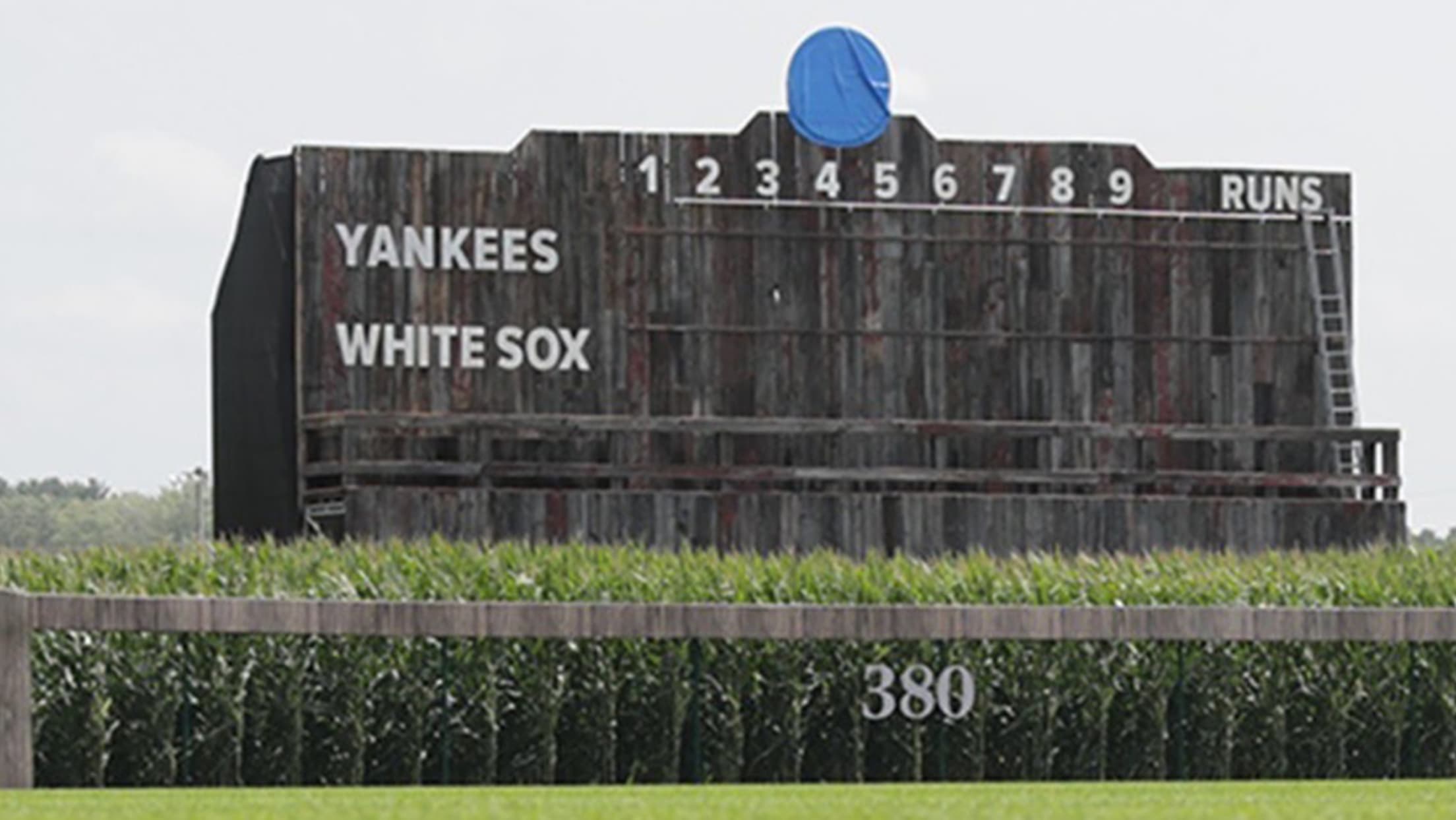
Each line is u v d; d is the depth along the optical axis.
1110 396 64.19
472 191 61.59
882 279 63.28
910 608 42.44
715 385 62.50
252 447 61.03
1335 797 30.09
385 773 43.66
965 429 62.38
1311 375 65.19
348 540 51.16
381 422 59.72
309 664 43.09
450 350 61.38
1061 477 63.00
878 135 62.94
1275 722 46.91
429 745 43.69
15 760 36.25
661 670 44.16
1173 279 64.62
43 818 26.03
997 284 63.81
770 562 48.97
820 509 61.03
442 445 60.94
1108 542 62.12
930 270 63.50
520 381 61.62
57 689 41.47
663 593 47.66
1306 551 61.78
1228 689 46.50
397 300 61.16
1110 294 64.31
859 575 48.72
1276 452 64.38
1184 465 64.19
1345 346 64.88
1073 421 64.00
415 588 46.78
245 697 42.69
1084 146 64.38
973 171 63.75
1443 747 47.56
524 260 61.75
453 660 43.41
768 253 62.81
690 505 60.56
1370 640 44.53
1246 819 24.39
